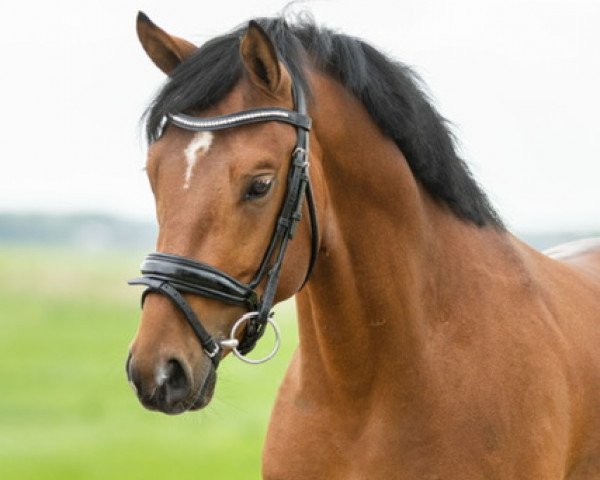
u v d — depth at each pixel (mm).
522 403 7684
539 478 7664
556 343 8141
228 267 6688
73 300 89625
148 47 7691
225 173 6711
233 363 46000
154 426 27625
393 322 7695
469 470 7512
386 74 7922
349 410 7828
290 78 7172
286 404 8250
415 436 7609
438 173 8062
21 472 20156
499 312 7984
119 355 9461
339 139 7555
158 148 6906
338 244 7598
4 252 175875
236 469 20484
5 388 35375
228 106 6949
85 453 22672
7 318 68938
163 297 6617
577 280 9211
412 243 7824
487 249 8305
